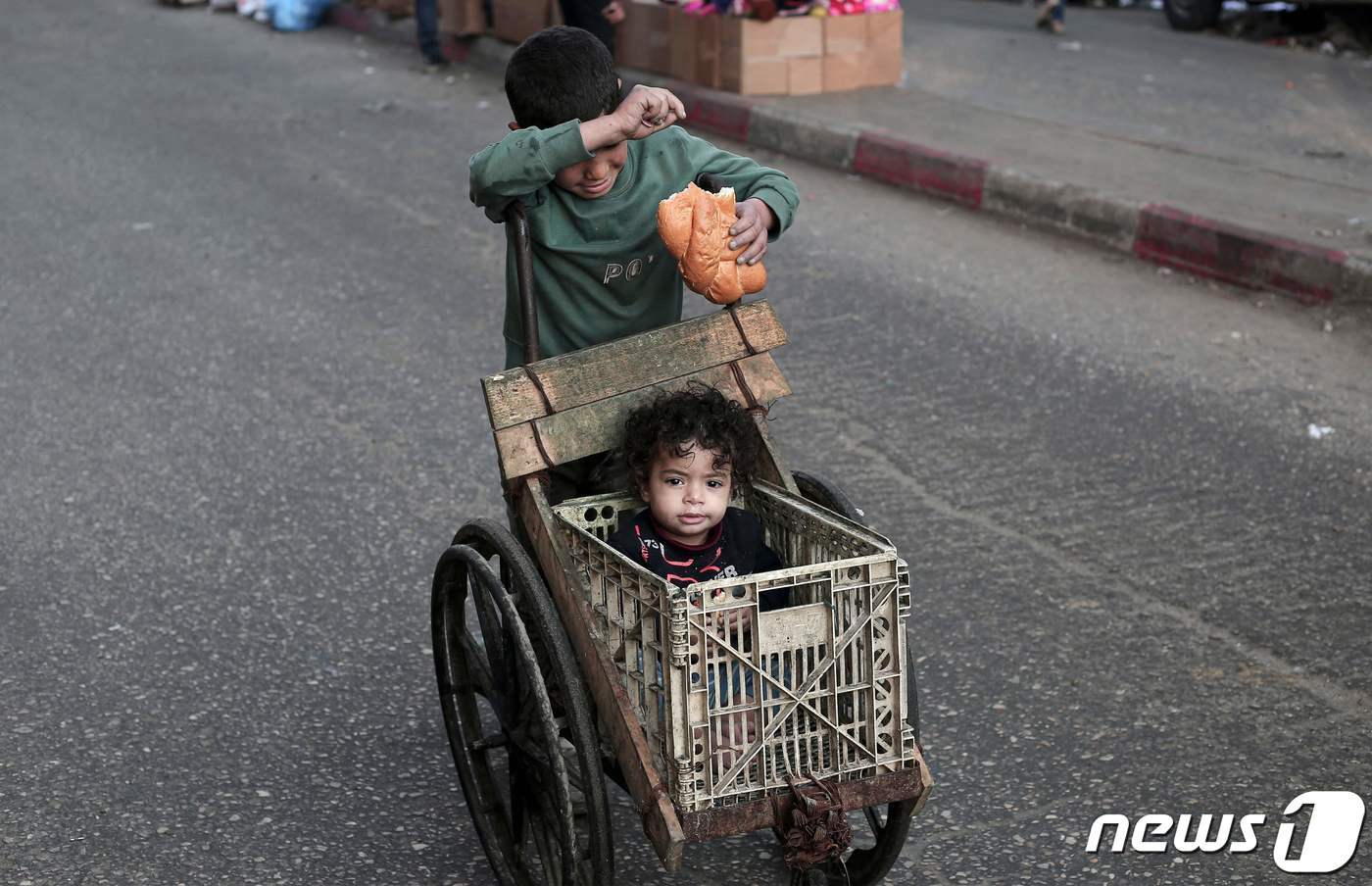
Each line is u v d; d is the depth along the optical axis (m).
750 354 3.28
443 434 5.94
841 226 8.70
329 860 3.45
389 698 4.15
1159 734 3.86
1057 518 5.06
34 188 9.87
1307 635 4.30
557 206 3.22
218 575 4.83
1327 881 3.29
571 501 3.14
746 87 11.25
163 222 9.02
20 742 3.90
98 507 5.33
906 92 11.39
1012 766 3.75
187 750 3.88
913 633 4.38
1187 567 4.70
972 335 6.82
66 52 15.08
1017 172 8.73
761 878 3.38
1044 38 13.84
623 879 3.37
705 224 3.12
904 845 3.32
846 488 5.33
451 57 14.22
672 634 2.61
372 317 7.32
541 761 3.10
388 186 9.73
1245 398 6.02
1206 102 10.84
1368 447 5.54
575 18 9.84
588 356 3.18
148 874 3.38
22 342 7.03
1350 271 6.89
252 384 6.48
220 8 17.58
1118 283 7.55
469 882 3.39
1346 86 11.36
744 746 2.71
